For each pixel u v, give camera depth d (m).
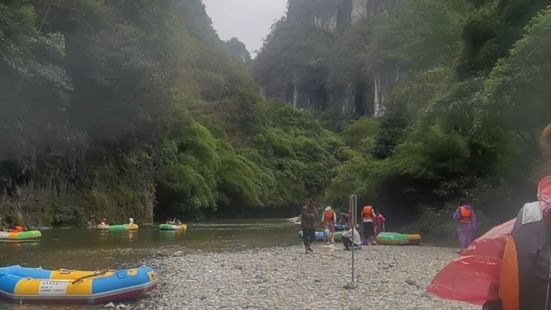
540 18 16.53
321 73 170.50
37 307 9.46
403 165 28.38
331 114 152.00
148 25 40.78
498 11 22.28
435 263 15.81
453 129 23.73
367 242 23.48
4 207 31.56
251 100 87.56
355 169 36.56
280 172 84.00
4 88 27.41
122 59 36.62
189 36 83.56
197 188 57.25
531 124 18.36
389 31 46.44
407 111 38.59
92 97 37.94
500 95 17.17
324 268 14.56
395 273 13.44
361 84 148.00
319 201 49.84
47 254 18.59
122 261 16.62
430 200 28.22
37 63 28.58
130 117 42.00
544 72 16.08
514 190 22.61
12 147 31.17
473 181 25.47
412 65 36.00
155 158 52.00
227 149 71.94
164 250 20.80
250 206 73.19
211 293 10.69
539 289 2.46
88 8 34.16
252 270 14.21
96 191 41.84
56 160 36.94
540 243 2.49
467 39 23.16
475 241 2.90
